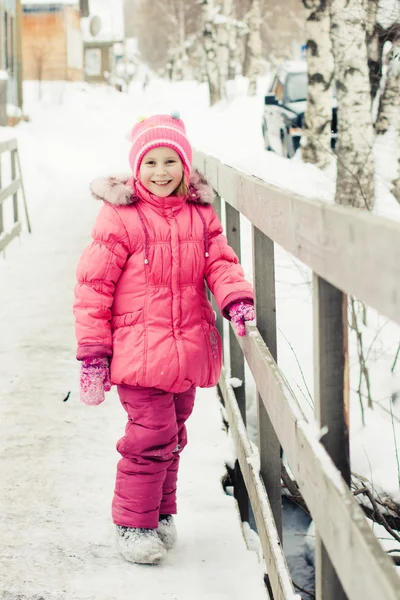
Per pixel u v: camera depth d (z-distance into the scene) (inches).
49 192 597.3
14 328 261.1
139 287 120.4
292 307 263.1
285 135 584.4
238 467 162.7
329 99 540.7
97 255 118.6
